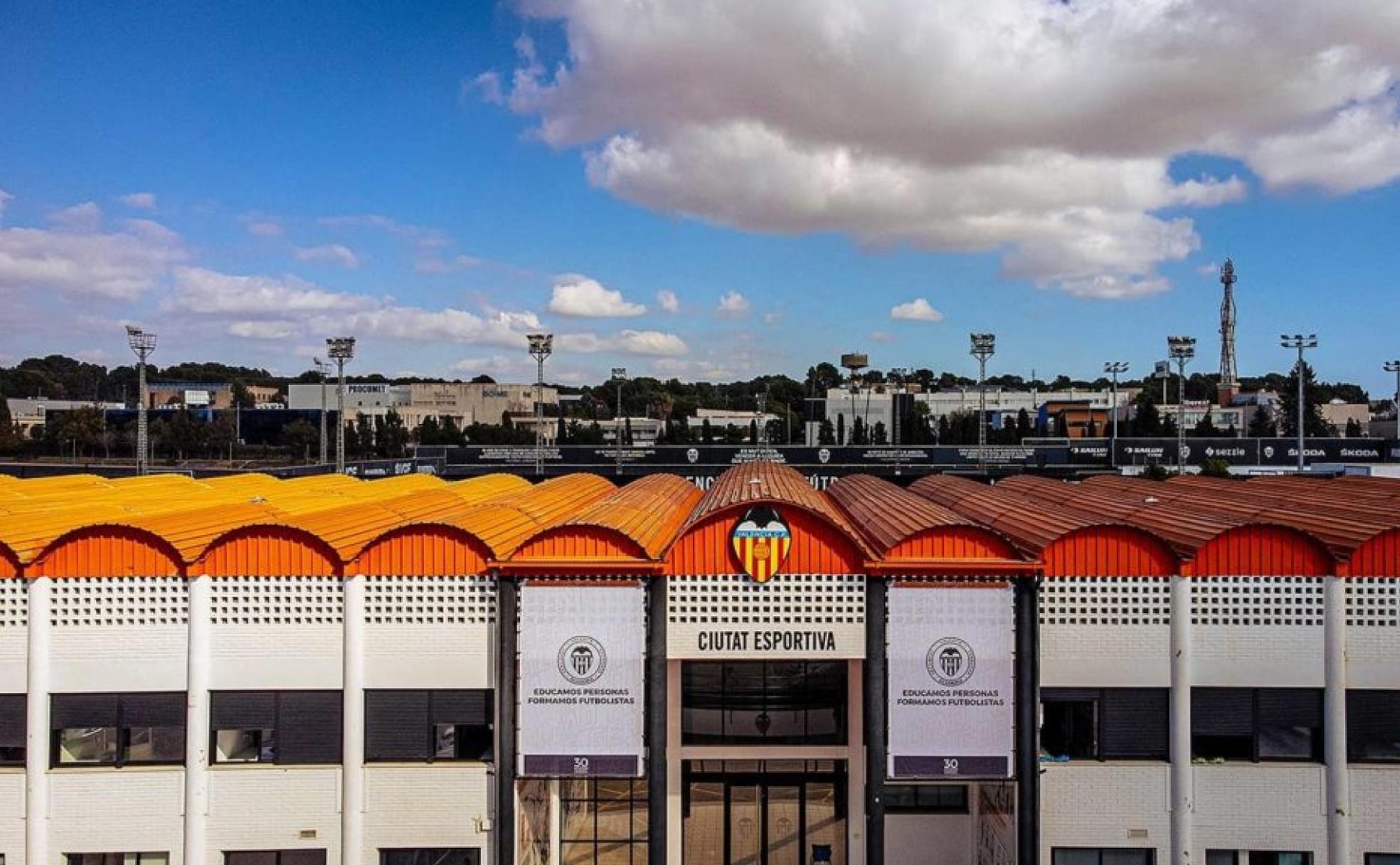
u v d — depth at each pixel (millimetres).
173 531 22688
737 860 25016
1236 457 82688
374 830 21703
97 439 128250
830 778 25062
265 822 21672
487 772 21734
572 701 21703
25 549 21578
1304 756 21641
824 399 141125
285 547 21906
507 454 73812
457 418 167250
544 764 21672
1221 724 21703
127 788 21500
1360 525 22469
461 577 21969
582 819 25188
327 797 21734
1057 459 76000
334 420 133375
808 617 21938
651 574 21750
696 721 24516
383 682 21875
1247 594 21625
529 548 21891
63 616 21594
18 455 127438
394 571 21891
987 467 72375
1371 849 21281
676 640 22016
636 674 21766
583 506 33781
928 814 25953
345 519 24969
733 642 21969
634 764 21688
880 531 24438
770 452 74812
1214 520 23328
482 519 24766
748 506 21969
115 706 21672
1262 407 128875
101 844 21438
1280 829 21422
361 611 21844
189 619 21734
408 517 27453
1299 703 21625
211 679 21797
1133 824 21594
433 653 21922
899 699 21688
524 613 21734
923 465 74438
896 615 21688
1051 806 21719
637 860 25125
